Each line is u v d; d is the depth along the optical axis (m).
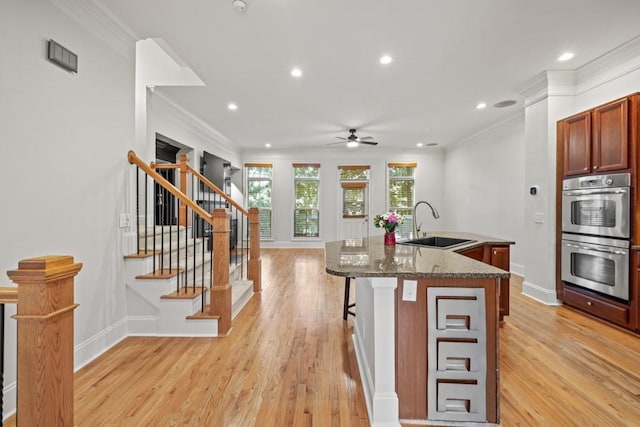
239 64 3.27
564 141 3.42
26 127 1.83
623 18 2.48
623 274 2.77
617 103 2.82
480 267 1.69
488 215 6.04
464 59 3.16
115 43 2.59
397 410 1.62
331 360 2.31
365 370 1.97
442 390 1.63
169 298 2.73
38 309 0.97
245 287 3.76
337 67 3.34
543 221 3.66
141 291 2.74
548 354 2.39
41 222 1.92
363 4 2.30
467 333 1.63
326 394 1.89
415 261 1.88
